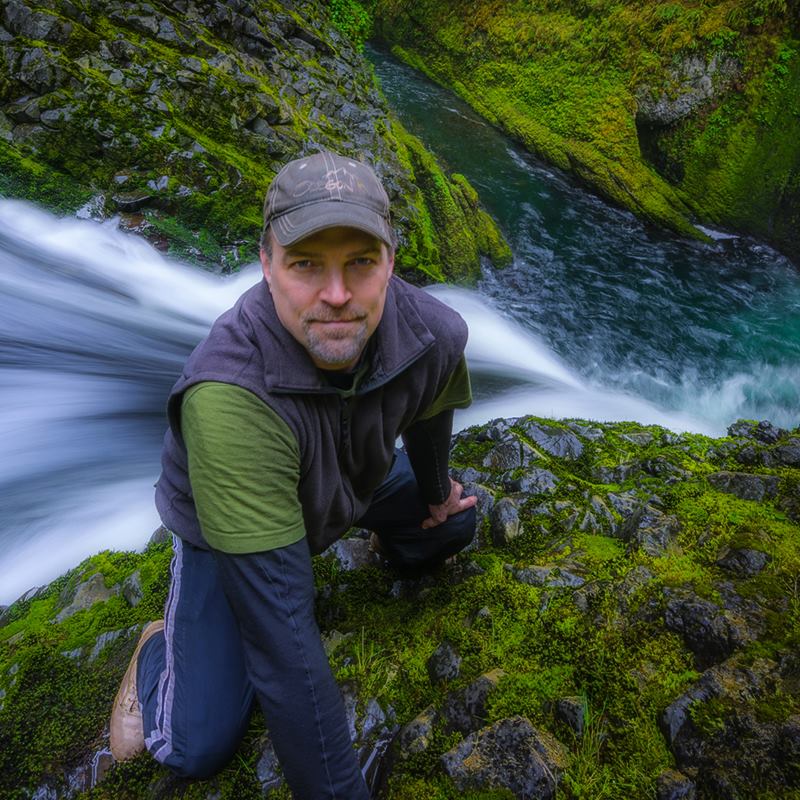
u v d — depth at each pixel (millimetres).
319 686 1279
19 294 5293
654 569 1863
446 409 1693
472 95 13227
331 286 1164
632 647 1664
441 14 14234
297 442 1270
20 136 6375
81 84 6547
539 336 7723
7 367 4488
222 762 1621
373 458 1510
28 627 2299
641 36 10891
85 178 6465
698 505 2125
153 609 2229
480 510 2400
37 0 6754
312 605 1312
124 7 7234
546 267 9055
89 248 6188
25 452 3861
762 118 9789
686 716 1451
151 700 1669
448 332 1460
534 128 11945
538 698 1610
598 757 1470
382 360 1351
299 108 8070
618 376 7309
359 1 15758
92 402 4430
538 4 12625
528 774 1453
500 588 1954
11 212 6125
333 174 1171
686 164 10305
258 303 1263
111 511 3449
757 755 1345
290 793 1609
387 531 2053
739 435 2812
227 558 1233
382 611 2086
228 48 7898
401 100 12953
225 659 1591
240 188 6742
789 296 8938
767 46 9758
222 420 1194
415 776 1563
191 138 6738
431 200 8680
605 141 11016
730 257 9727
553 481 2459
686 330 8086
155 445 4141
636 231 10188
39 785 1780
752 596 1671
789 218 9602
